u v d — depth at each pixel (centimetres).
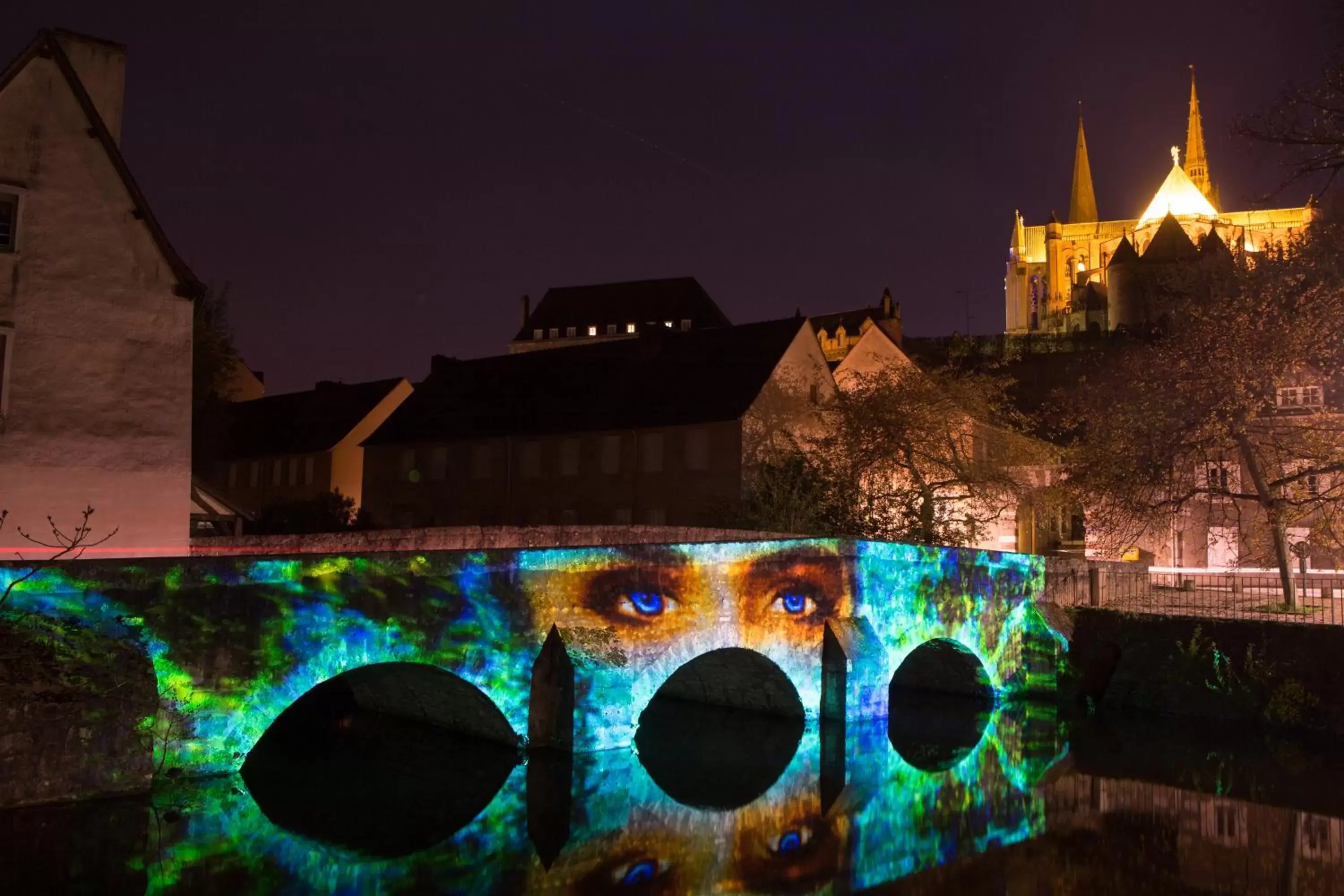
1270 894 1182
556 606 1633
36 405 1914
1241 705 2062
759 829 1405
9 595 1171
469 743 1766
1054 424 3956
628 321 8656
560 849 1284
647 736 1933
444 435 4488
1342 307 2442
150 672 1252
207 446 3775
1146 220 11838
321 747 1747
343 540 2506
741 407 3650
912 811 1504
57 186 1969
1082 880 1225
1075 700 2308
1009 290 14475
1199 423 2553
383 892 1108
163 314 2061
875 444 3366
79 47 2166
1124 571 2633
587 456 4022
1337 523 2569
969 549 2284
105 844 1172
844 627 1966
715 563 1800
